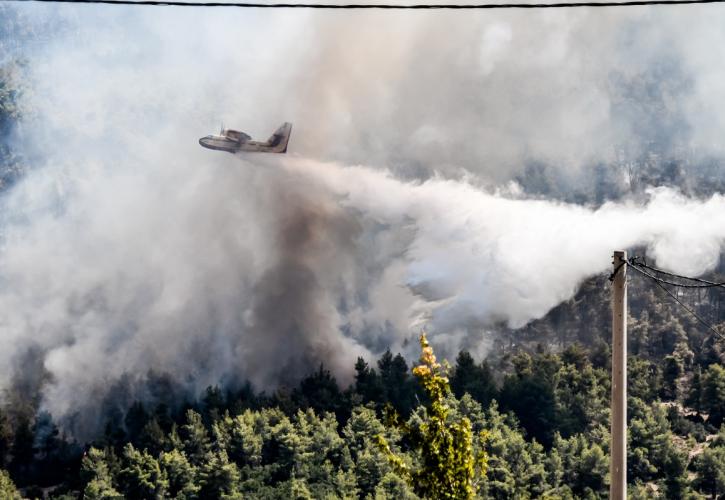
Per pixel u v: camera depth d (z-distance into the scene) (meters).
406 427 145.25
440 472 140.88
